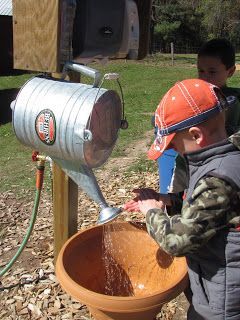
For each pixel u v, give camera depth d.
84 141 2.00
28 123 2.17
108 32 2.26
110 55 2.29
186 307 3.01
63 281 2.03
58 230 3.06
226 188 1.67
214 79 2.89
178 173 2.42
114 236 2.47
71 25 2.20
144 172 5.48
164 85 13.52
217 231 1.73
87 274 2.40
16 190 5.14
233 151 1.72
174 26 30.36
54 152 2.15
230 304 1.81
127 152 6.33
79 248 2.34
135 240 2.49
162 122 1.79
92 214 4.33
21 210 4.56
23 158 6.50
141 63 19.86
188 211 1.70
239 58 24.28
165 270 2.35
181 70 17.80
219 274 1.80
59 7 2.10
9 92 13.38
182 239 1.69
